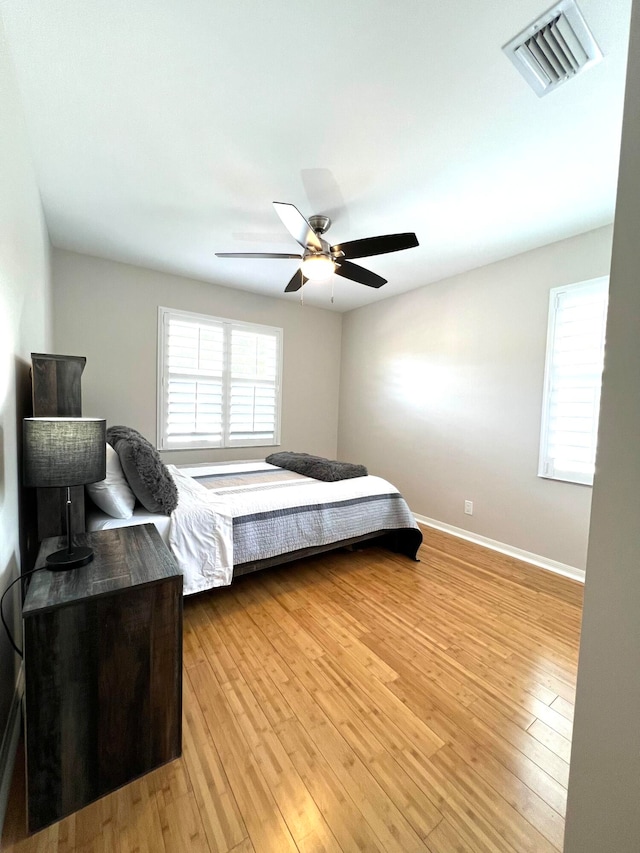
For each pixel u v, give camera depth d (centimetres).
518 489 318
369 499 293
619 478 73
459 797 118
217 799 116
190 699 155
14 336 154
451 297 372
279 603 232
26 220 180
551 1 120
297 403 488
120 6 123
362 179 217
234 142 188
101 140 188
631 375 71
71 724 111
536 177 213
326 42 135
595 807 79
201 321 405
